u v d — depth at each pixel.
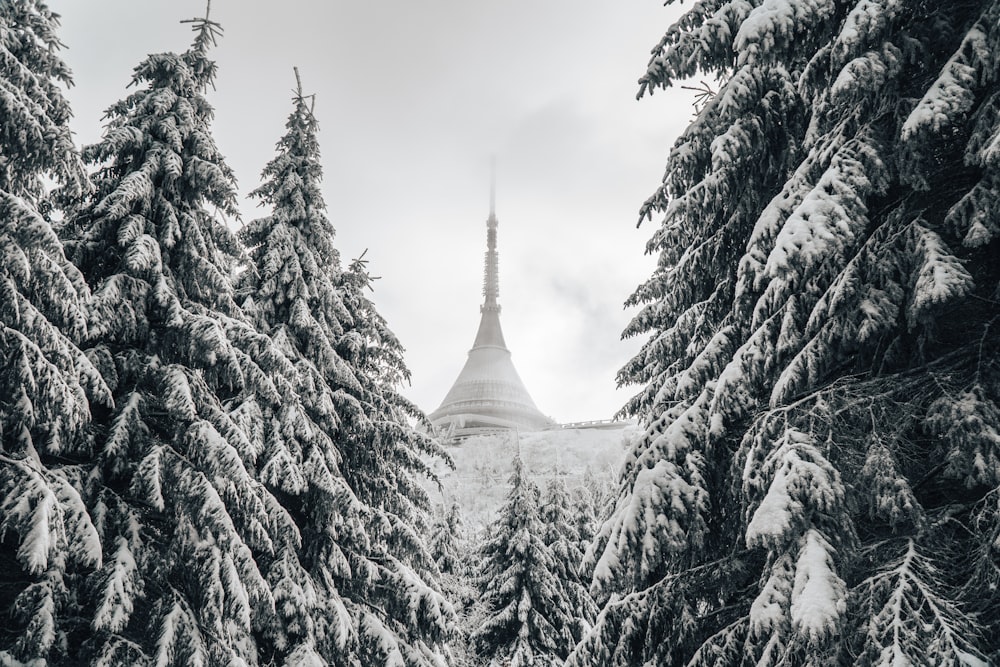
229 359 11.29
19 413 8.70
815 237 6.64
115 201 11.33
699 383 8.80
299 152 17.55
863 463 6.65
